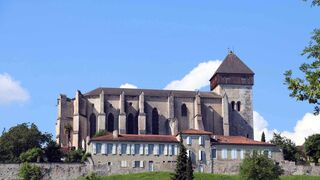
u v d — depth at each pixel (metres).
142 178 178.75
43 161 198.75
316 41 46.25
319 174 199.12
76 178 185.88
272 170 168.50
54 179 184.38
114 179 180.12
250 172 166.38
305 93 45.69
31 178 180.75
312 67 46.03
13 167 182.88
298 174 198.38
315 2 44.41
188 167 165.12
